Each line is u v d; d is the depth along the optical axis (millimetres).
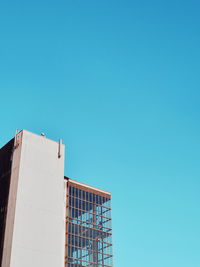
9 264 87562
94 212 154125
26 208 96500
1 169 108562
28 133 106875
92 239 146375
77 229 143750
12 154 105938
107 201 161875
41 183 102375
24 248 91562
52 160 108000
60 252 98000
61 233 100500
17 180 98500
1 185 105125
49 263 94312
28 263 90625
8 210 96750
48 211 100250
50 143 110375
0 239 94625
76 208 148625
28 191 98812
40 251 94000
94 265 141000
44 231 97062
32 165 102938
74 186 153875
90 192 158125
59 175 107438
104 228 153250
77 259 137125
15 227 92438
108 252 147875
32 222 95938
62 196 105375
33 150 105312
